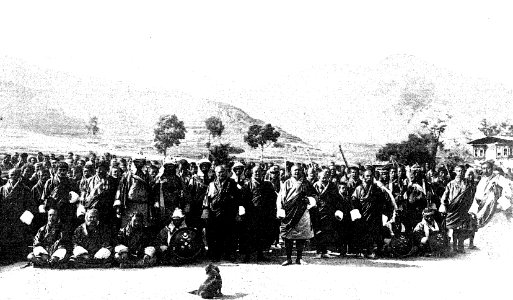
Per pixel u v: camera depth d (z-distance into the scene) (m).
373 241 12.60
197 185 12.34
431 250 12.88
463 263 11.85
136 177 11.48
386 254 12.84
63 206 11.26
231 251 11.83
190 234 11.41
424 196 13.48
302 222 11.42
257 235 11.95
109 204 11.45
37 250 10.73
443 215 13.34
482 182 13.29
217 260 11.91
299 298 8.17
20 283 9.10
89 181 13.10
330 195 12.71
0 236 11.29
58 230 11.10
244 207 11.95
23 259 11.64
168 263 11.27
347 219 12.75
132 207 11.38
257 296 8.29
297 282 9.48
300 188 11.48
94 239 10.95
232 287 8.98
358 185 13.42
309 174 15.03
